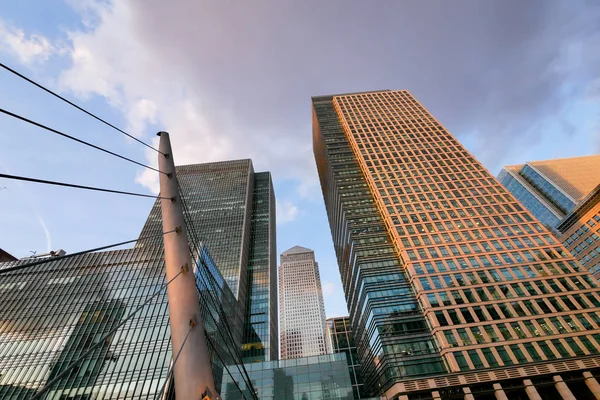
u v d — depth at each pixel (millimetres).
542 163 198875
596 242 108500
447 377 54062
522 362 54469
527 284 65188
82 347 65062
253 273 145125
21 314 72500
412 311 65812
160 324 67750
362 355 87062
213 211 156125
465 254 72125
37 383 60000
